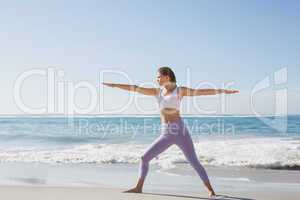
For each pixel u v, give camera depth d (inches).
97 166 318.7
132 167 311.7
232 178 257.0
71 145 489.4
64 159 364.2
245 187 221.9
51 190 203.0
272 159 336.8
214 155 366.0
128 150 421.7
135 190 198.8
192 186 225.6
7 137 583.5
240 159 342.3
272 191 207.5
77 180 246.2
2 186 215.8
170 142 196.9
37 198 182.5
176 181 244.2
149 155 199.2
